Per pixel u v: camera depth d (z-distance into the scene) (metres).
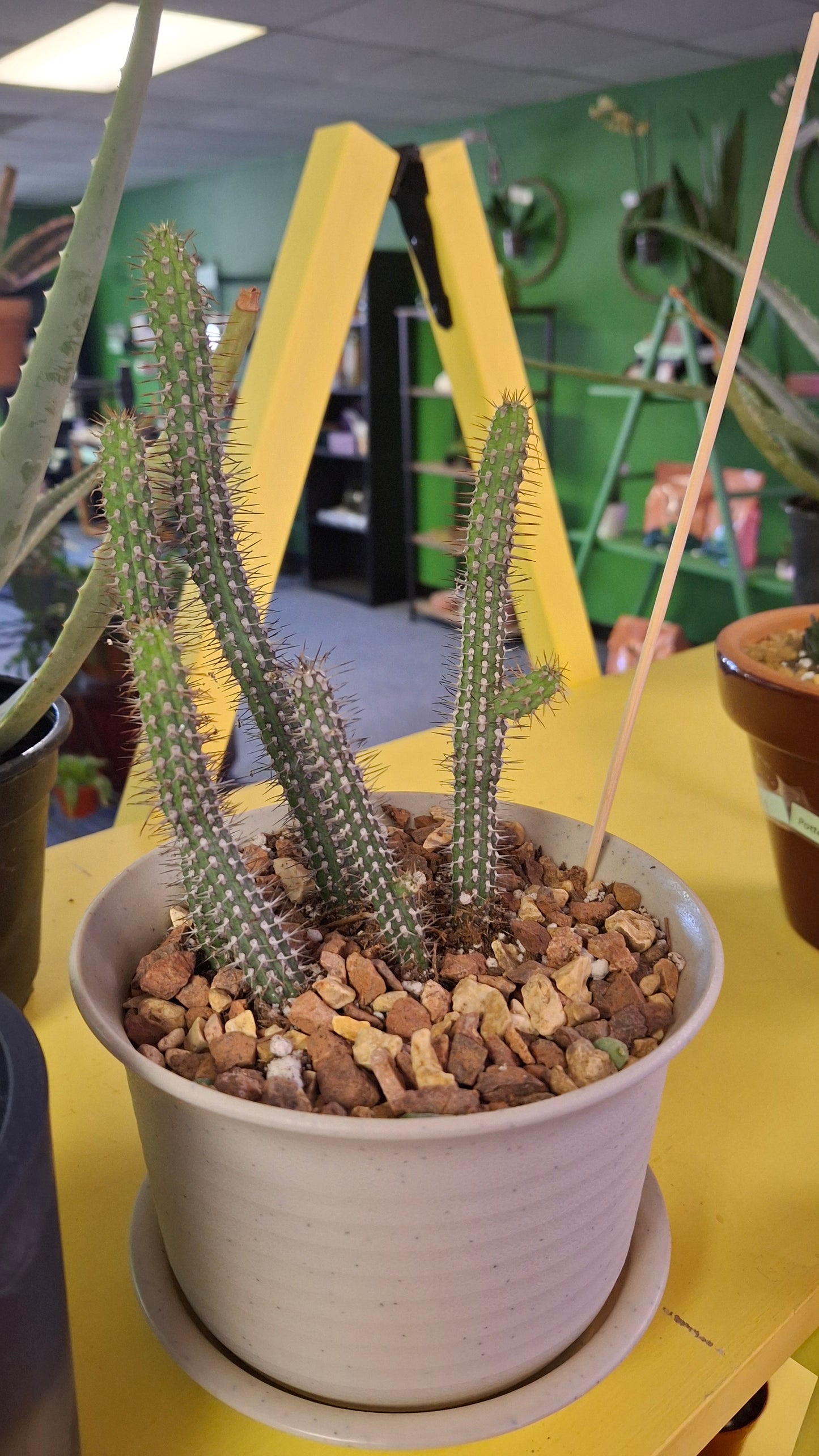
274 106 3.34
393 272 3.83
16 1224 0.20
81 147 4.16
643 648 0.37
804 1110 0.45
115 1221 0.39
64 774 1.73
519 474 0.31
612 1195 0.29
